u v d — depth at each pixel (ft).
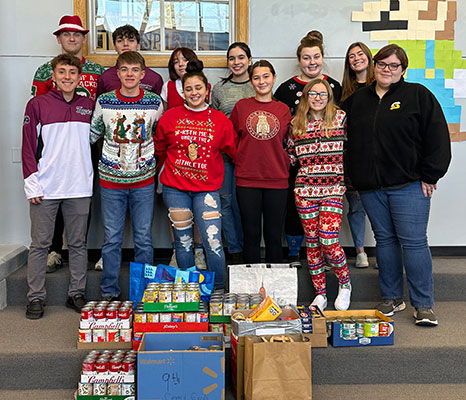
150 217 9.92
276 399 7.52
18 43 11.64
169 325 8.43
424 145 9.07
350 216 11.01
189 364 7.52
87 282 10.39
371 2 11.96
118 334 8.45
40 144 9.53
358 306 10.30
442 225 12.44
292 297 9.32
